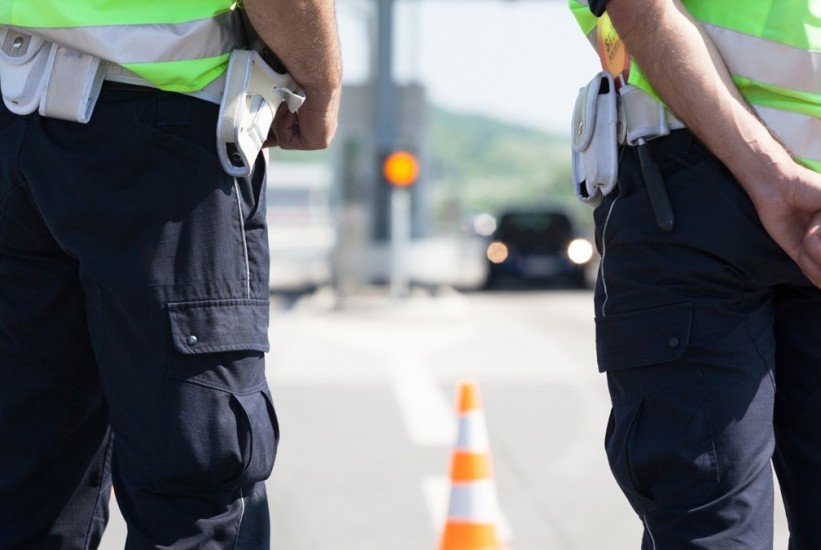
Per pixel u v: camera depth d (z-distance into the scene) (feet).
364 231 138.92
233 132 14.90
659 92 14.73
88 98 14.79
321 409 58.34
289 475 43.45
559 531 36.17
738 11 15.10
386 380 69.21
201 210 14.82
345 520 37.14
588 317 119.85
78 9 14.79
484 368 75.05
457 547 29.50
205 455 14.69
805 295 15.62
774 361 15.28
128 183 14.73
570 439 50.83
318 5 15.17
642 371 15.06
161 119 14.80
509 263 173.06
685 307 14.75
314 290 159.84
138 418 14.79
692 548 14.52
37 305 15.66
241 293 15.10
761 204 14.47
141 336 14.66
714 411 14.62
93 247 14.74
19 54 15.12
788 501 16.06
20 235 15.42
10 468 15.99
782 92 15.14
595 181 15.75
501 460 46.57
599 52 16.58
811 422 15.64
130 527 15.05
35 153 14.98
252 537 15.69
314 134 17.25
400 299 129.29
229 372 14.92
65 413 16.06
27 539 16.17
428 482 42.24
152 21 14.79
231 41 15.35
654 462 14.76
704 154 14.93
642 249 15.07
